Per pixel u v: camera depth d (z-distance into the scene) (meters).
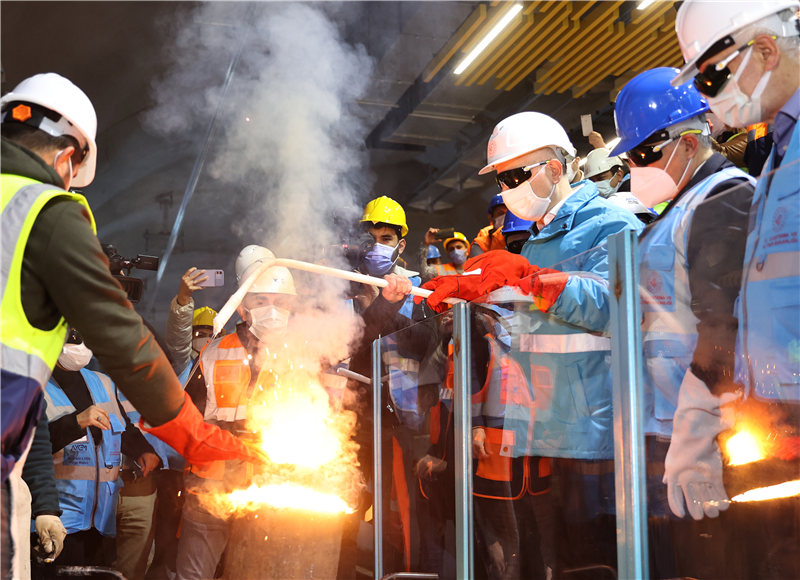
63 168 1.43
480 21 7.27
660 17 6.53
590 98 8.80
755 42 1.41
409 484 2.22
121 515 3.14
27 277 1.22
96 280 1.25
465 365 1.87
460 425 1.87
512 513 1.65
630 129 1.83
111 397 3.10
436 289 1.95
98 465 2.91
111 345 1.28
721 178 1.56
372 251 3.19
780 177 1.09
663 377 1.25
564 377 1.46
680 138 1.76
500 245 4.20
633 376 1.27
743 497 1.15
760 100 1.44
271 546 2.51
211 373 2.72
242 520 2.52
